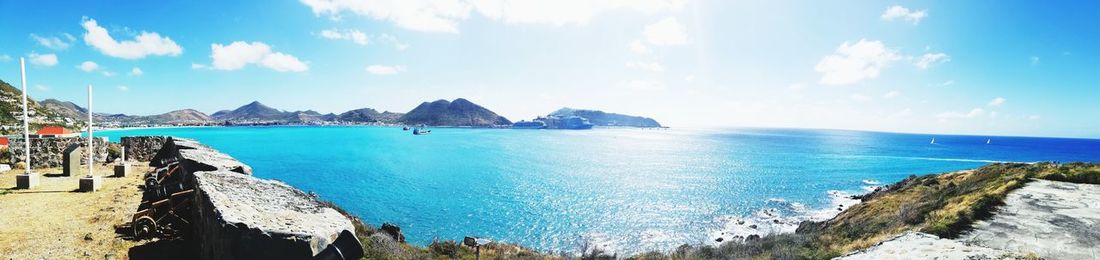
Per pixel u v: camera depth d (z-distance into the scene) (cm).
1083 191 2091
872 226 2372
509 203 5762
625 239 4238
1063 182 2325
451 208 5309
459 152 14275
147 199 1590
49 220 1348
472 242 2908
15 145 2577
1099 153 19962
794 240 2283
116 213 1477
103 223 1347
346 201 5494
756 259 1983
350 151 13825
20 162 2577
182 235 1290
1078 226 1537
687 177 8869
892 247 1232
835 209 5731
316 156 11819
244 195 1108
